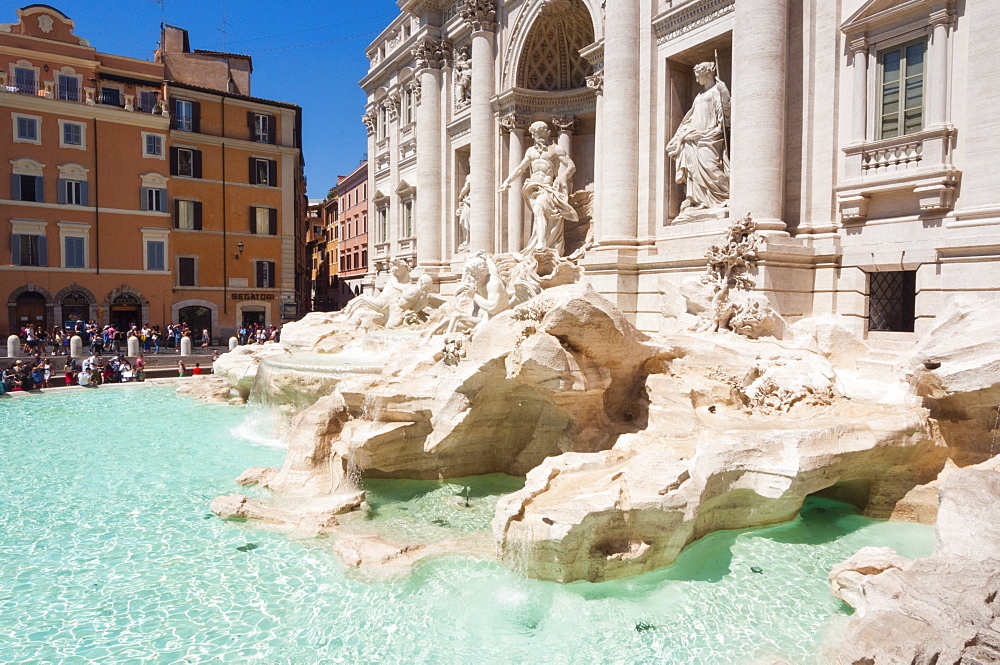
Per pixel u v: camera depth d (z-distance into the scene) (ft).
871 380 47.21
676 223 69.21
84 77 145.89
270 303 170.09
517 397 47.57
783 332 53.83
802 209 59.31
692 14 66.74
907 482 40.22
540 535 30.76
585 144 95.86
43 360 96.17
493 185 99.30
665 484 32.22
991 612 23.40
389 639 27.58
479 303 55.26
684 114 72.49
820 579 32.07
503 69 97.04
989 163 47.26
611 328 41.39
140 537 37.68
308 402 60.75
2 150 134.00
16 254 135.95
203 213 160.15
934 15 49.34
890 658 22.57
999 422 38.75
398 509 42.83
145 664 25.58
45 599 30.50
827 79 57.67
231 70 178.19
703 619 28.71
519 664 25.90
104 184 144.56
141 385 97.14
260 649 26.73
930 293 50.57
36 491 45.65
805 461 35.17
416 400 46.42
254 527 39.27
